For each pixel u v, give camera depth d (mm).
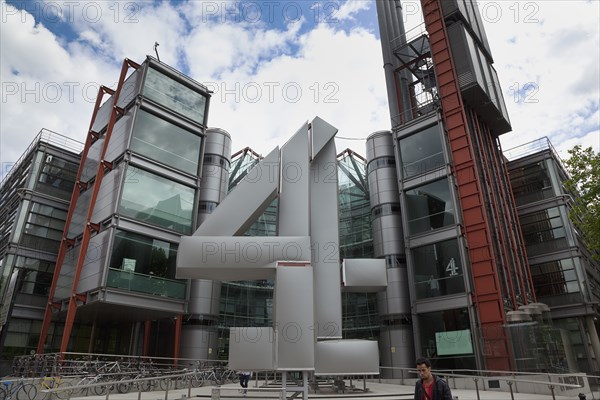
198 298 30906
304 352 10773
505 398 15773
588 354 31125
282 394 10953
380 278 15023
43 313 28406
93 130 31906
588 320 32469
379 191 34875
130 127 27000
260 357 10750
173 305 26094
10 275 27922
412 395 15039
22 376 20859
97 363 20609
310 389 17375
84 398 15453
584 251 36156
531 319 22531
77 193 29328
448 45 34188
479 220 28438
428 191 31688
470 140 30781
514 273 30875
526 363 21047
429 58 40688
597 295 35031
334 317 13875
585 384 18719
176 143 29469
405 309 31109
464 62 33594
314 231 14859
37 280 29078
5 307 24641
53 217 31266
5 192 35844
